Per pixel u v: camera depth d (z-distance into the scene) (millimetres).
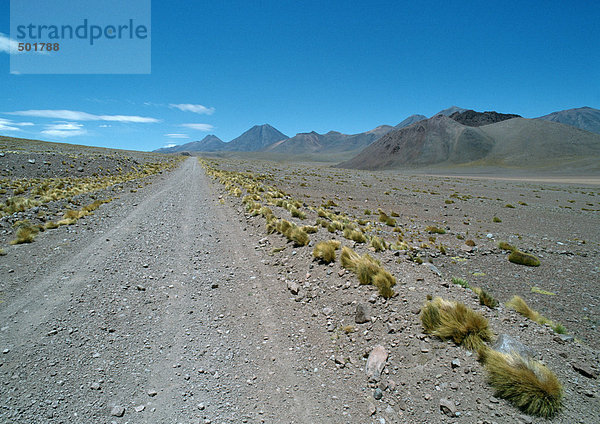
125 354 4949
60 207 15930
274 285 7773
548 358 4430
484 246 13781
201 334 5656
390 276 6680
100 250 9766
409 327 5305
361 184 43375
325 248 8430
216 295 7219
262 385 4473
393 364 4648
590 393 3826
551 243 14758
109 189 23656
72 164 33938
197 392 4262
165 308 6508
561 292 9164
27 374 4324
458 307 5125
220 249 10578
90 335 5363
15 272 7848
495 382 3998
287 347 5359
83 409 3826
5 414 3645
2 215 13422
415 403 3982
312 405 4113
